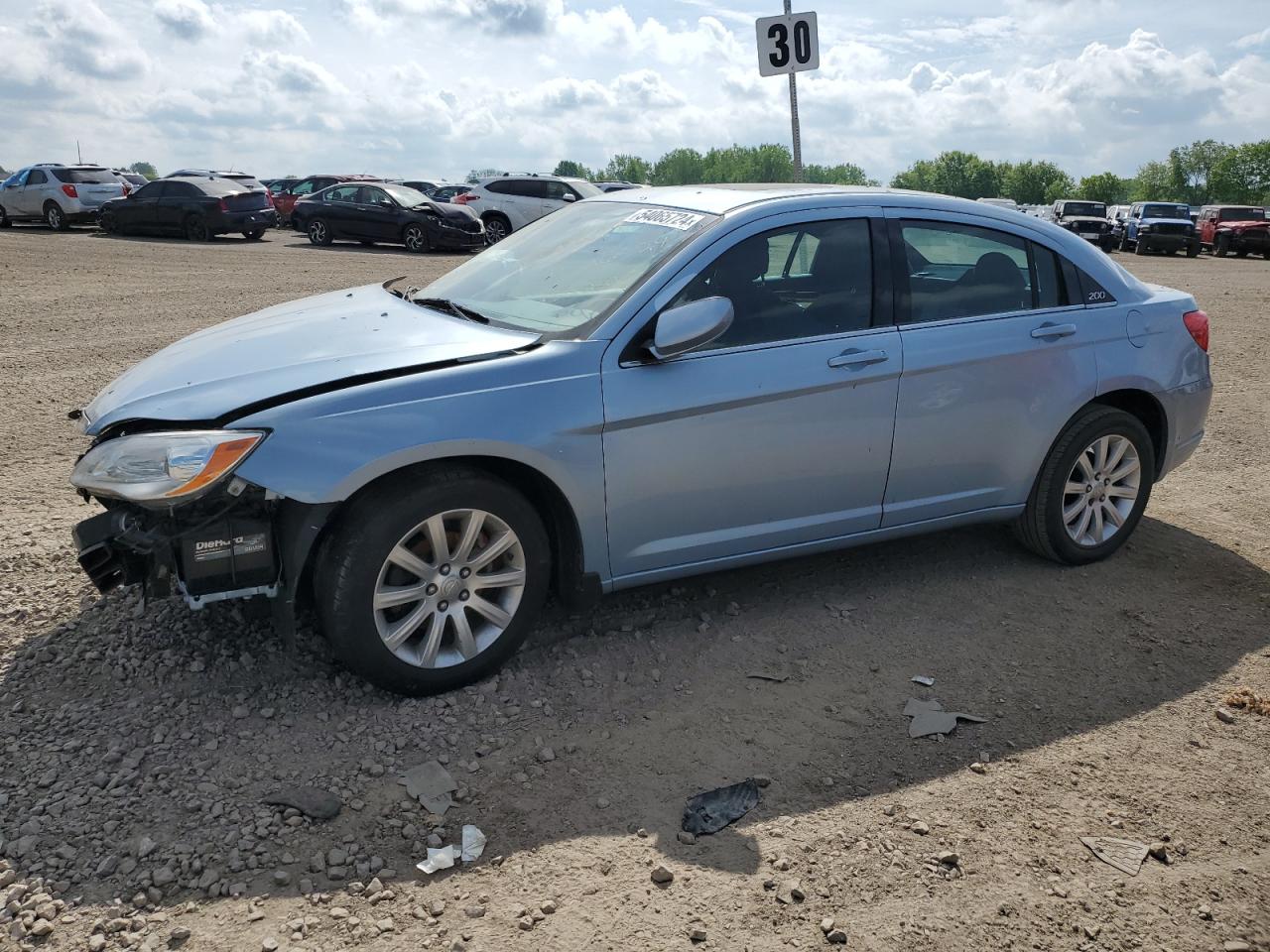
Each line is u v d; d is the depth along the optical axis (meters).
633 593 4.45
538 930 2.52
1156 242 33.06
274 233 30.20
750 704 3.63
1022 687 3.82
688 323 3.54
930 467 4.38
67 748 3.16
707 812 3.00
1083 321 4.68
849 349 4.06
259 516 3.28
